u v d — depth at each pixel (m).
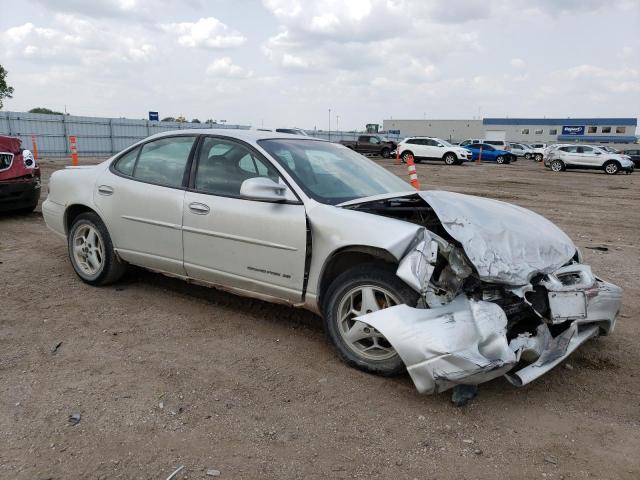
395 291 3.26
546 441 2.85
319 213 3.62
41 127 30.94
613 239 8.92
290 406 3.10
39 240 6.98
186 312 4.49
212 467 2.54
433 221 3.79
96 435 2.75
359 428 2.91
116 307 4.55
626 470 2.63
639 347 4.11
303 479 2.49
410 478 2.52
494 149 40.88
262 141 4.20
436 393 3.18
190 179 4.33
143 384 3.28
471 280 3.24
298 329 4.21
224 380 3.37
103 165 5.05
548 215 11.84
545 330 3.33
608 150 31.14
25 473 2.45
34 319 4.23
